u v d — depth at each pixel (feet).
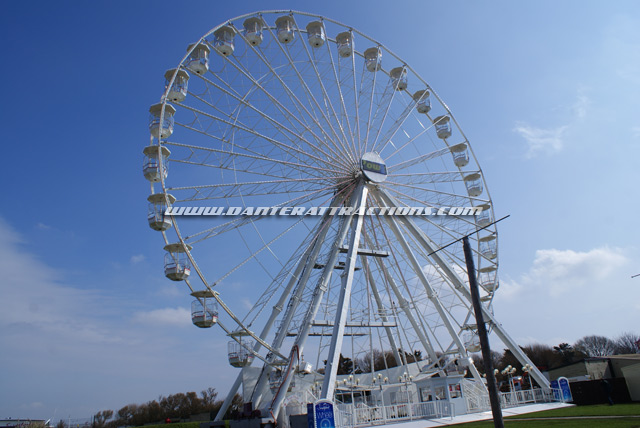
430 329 112.27
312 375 115.96
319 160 106.83
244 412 97.40
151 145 92.63
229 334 95.04
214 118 96.68
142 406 277.85
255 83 101.40
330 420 73.00
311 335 107.76
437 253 114.83
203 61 100.22
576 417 76.38
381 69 126.62
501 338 112.88
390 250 114.93
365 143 114.73
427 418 93.86
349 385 107.24
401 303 123.24
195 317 95.91
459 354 112.68
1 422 159.43
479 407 101.35
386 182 113.39
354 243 100.42
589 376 129.08
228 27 103.86
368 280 124.88
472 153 125.59
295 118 105.50
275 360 97.91
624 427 57.62
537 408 99.25
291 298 105.19
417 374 127.03
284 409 90.07
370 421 91.50
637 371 98.58
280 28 110.01
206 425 105.70
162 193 91.40
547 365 296.10
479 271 120.67
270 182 101.04
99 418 257.96
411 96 131.85
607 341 326.65
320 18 112.98
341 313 91.61
